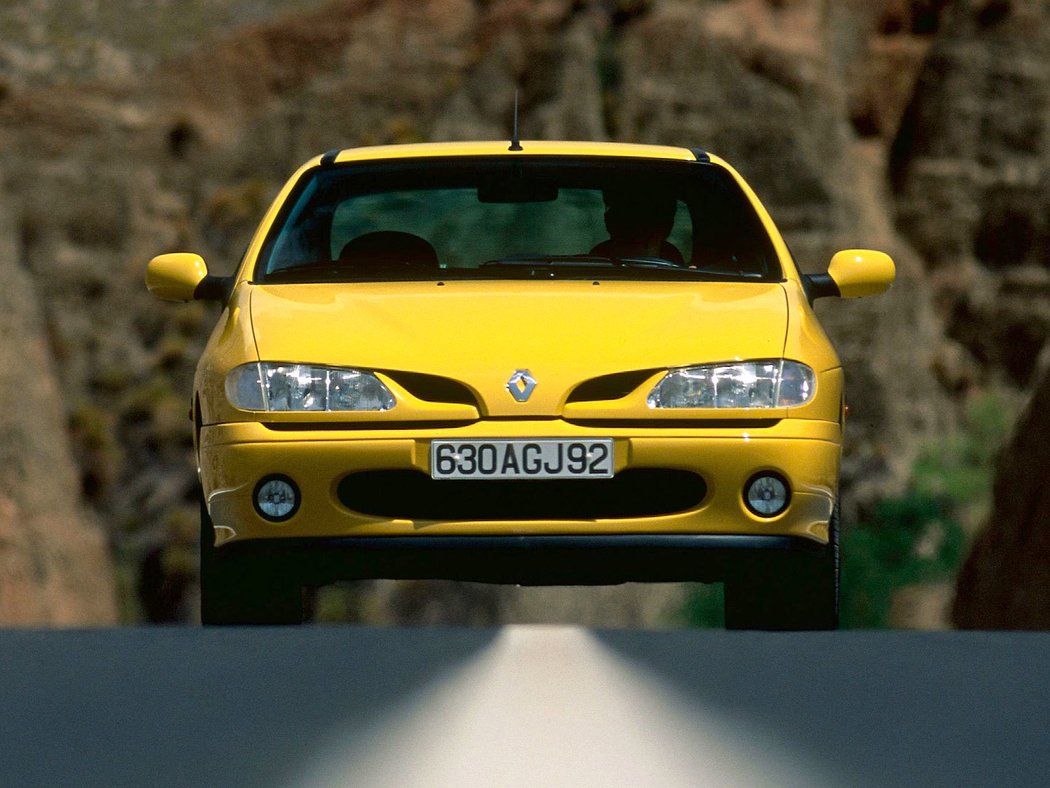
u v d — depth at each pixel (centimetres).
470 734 1010
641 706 1130
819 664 1380
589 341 1802
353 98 19500
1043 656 1441
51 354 16912
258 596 1875
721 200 2223
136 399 16638
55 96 19000
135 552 15788
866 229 19312
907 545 17562
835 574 1875
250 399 1786
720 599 14938
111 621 15125
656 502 1767
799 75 19600
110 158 18550
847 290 2209
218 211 18425
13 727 1041
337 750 952
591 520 1738
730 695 1191
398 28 19925
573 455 1734
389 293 1942
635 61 19288
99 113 18912
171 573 15688
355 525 1742
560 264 2084
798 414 1791
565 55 19212
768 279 2086
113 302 17512
